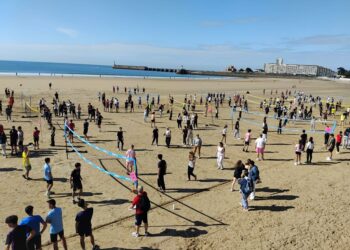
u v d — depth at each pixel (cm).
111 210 1275
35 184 1502
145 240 1073
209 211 1293
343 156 2114
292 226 1184
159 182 1460
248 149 2284
